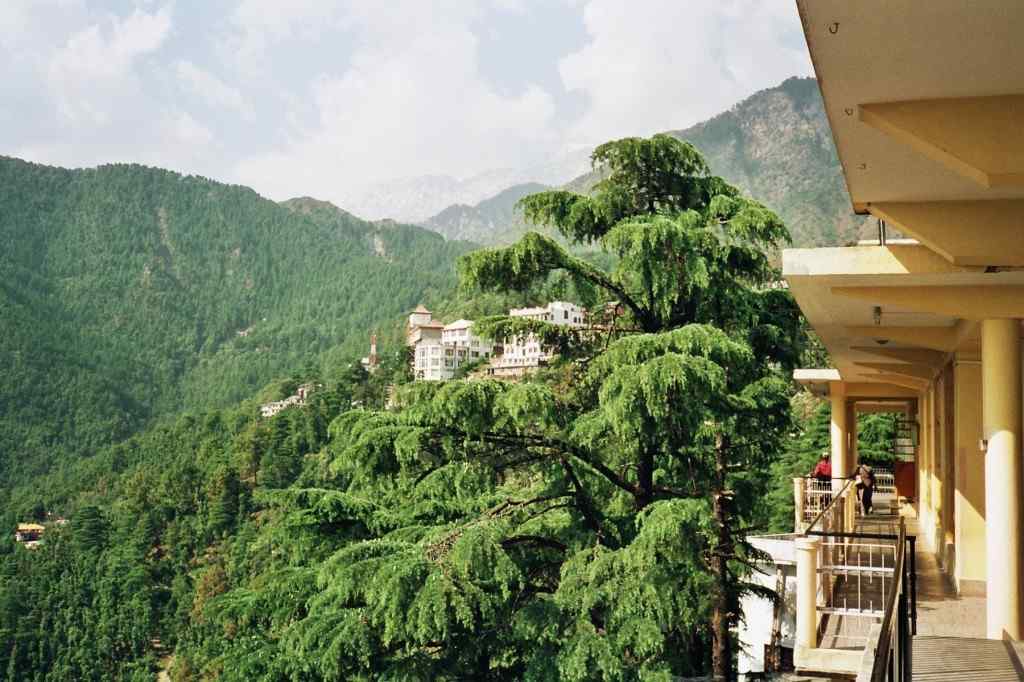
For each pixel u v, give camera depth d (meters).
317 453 158.25
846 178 7.12
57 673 119.56
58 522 189.62
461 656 11.22
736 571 13.54
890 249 8.64
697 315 14.09
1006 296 9.03
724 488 13.41
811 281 9.13
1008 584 9.07
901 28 4.64
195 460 184.00
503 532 11.53
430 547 10.70
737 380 13.45
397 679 10.52
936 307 9.18
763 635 16.11
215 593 117.81
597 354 13.78
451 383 11.63
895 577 4.83
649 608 10.44
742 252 13.63
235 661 11.48
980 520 12.33
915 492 26.75
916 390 22.36
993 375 9.16
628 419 10.98
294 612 11.91
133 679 112.56
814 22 4.62
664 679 10.23
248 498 143.00
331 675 10.27
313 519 12.70
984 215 7.54
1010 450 9.10
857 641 9.52
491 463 12.48
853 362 17.42
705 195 14.48
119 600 127.81
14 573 143.62
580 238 14.48
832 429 22.52
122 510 158.50
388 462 11.96
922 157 6.48
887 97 5.60
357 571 10.30
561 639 10.60
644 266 12.97
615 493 13.66
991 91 5.48
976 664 7.43
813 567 9.09
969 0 4.31
